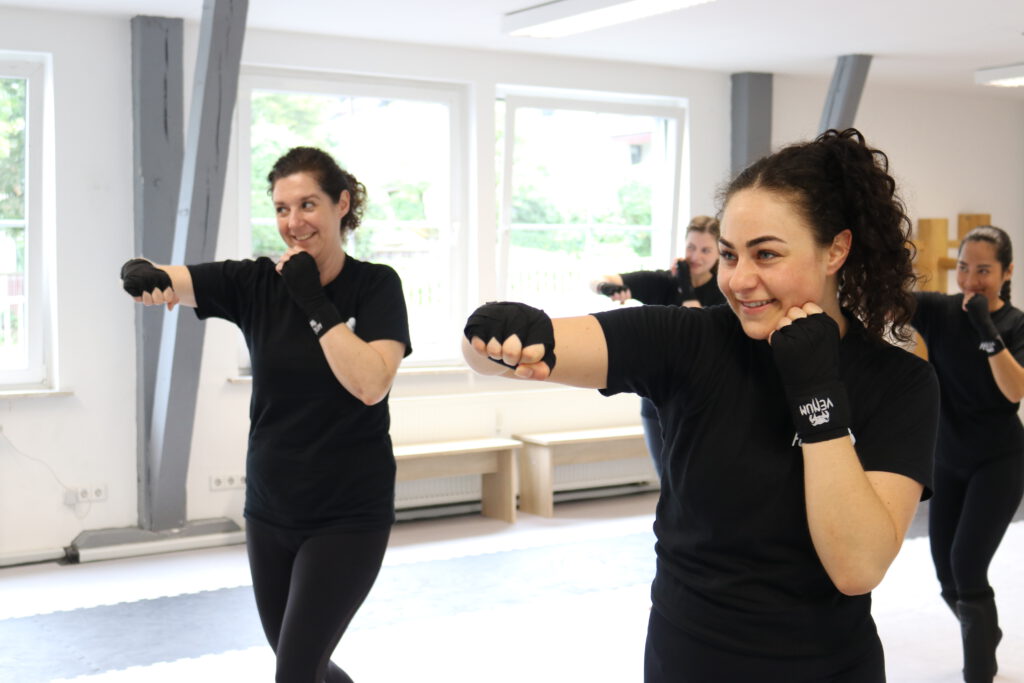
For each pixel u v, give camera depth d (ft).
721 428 4.67
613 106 23.95
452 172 22.31
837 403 4.30
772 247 4.39
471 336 4.30
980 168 30.35
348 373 7.55
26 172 18.48
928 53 22.81
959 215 29.91
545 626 14.75
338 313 7.82
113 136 18.53
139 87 18.30
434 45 21.43
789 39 21.17
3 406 17.99
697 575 4.74
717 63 23.90
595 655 13.51
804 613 4.58
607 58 23.16
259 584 8.15
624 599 16.10
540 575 17.53
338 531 7.81
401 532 20.71
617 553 19.01
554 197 23.66
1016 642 13.92
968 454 11.62
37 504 18.30
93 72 18.31
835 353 4.37
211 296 8.21
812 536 4.39
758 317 4.53
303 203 8.08
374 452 8.01
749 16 18.97
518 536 20.34
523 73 22.54
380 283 8.27
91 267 18.51
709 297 16.39
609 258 24.56
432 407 21.65
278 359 7.91
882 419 4.66
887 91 28.14
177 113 18.58
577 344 4.60
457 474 21.34
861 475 4.31
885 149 28.27
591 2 16.44
